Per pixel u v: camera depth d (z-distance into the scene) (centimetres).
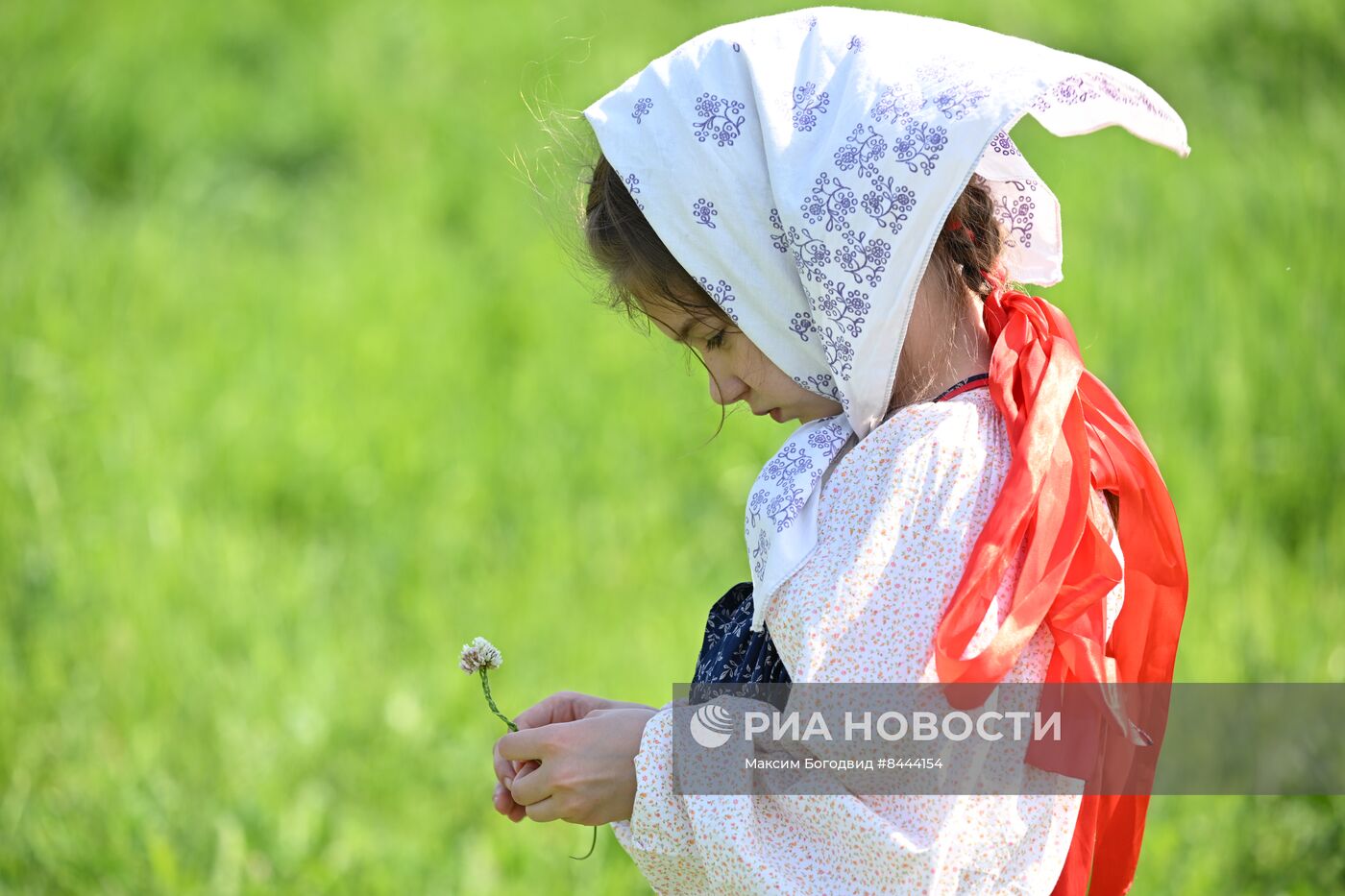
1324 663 1119
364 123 2300
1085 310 1573
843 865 452
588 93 2281
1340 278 1592
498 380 1614
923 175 452
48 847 992
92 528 1291
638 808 475
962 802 450
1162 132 511
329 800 1050
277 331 1680
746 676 515
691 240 488
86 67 2175
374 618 1248
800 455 485
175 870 965
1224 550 1237
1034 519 457
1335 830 991
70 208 1948
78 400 1495
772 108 477
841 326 467
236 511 1388
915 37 480
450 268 1859
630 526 1373
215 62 2453
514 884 979
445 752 1090
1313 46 2291
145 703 1121
